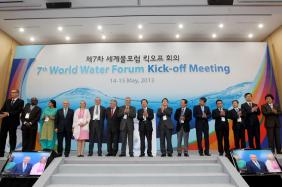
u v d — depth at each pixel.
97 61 9.48
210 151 8.31
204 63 9.35
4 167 5.07
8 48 9.41
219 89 9.12
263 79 9.11
